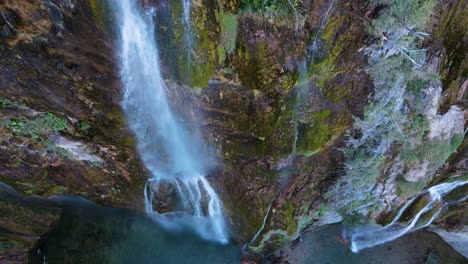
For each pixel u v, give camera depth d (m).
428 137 8.61
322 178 9.31
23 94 6.62
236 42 6.45
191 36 6.43
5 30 5.61
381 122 8.09
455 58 7.51
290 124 7.82
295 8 6.11
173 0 6.03
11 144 7.58
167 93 7.46
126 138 8.12
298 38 6.50
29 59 6.11
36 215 9.18
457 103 8.37
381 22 6.42
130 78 7.18
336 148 8.60
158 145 8.55
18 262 8.44
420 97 7.76
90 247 9.72
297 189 9.36
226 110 7.67
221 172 9.04
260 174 8.77
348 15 6.36
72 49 6.23
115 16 6.25
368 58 6.96
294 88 7.23
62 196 9.55
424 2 6.37
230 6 6.02
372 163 8.85
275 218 9.42
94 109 7.33
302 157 8.48
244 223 9.69
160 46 6.67
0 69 6.11
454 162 9.80
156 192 9.73
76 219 9.87
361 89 7.46
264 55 6.67
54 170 8.63
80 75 6.66
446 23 6.94
